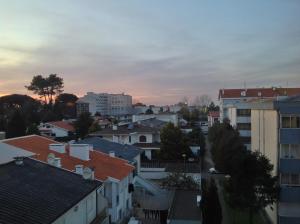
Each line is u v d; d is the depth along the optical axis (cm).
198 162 5850
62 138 8425
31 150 3102
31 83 14100
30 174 2220
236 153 4203
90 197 2358
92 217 2403
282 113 3212
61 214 1795
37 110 12600
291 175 3203
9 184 1944
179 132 6378
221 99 10681
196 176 4634
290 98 3622
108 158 3766
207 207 3045
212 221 3020
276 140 3269
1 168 2183
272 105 3334
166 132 6359
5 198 1758
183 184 4206
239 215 3694
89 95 19650
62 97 15200
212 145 6581
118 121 11756
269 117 3644
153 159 6350
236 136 5406
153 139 7000
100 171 3114
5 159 2675
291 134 3203
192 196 3609
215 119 11594
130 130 7075
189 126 11088
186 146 6316
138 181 4094
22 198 1816
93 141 4928
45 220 1659
